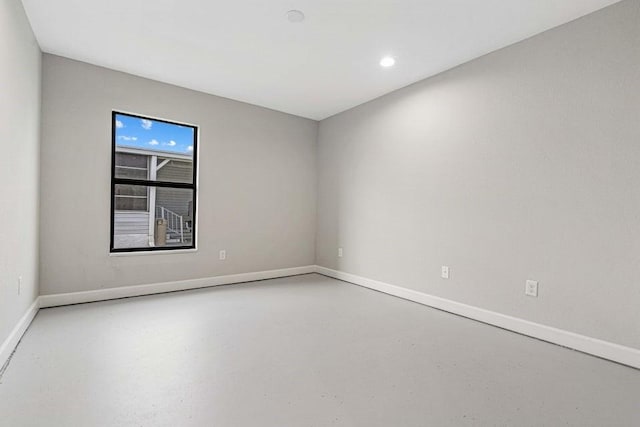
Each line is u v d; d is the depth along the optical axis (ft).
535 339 8.37
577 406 5.48
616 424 5.03
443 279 10.72
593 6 7.36
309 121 16.16
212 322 9.19
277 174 15.14
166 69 11.02
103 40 9.21
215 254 13.46
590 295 7.59
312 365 6.75
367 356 7.22
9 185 6.68
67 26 8.51
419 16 7.91
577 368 6.84
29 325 8.54
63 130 10.20
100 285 10.97
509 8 7.50
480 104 9.77
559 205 8.11
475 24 8.17
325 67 10.71
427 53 9.66
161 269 12.21
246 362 6.82
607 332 7.32
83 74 10.52
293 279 14.94
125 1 7.52
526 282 8.69
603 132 7.41
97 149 10.79
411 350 7.58
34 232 9.09
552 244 8.23
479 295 9.73
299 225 15.93
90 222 10.72
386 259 12.77
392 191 12.57
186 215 13.33
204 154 13.08
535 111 8.54
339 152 15.15
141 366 6.55
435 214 11.02
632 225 7.02
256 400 5.45
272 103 14.15
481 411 5.28
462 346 7.86
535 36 8.55
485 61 9.66
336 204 15.29
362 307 10.87
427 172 11.29
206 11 7.86
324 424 4.87
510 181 9.05
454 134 10.46
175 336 8.12
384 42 9.12
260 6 7.65
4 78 6.28
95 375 6.15
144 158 12.45
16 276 7.30
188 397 5.49
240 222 14.10
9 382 5.84
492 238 9.45
